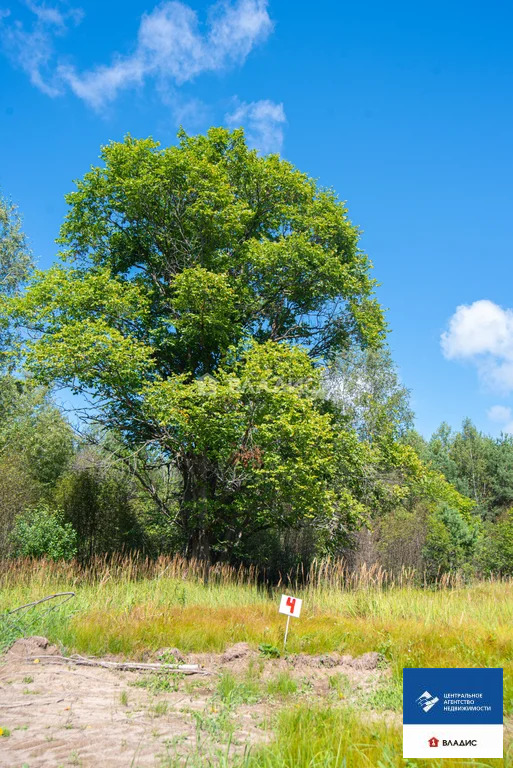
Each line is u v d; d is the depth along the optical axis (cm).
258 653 827
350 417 2295
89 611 1009
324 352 2367
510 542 2778
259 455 1725
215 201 1978
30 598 1108
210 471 2027
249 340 1981
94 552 2234
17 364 2342
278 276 2105
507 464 5466
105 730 478
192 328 1900
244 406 1705
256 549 2542
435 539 2419
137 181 1944
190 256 2073
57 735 458
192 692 646
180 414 1700
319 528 2047
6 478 1864
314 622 1037
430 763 400
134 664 738
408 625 1006
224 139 2250
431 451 5481
